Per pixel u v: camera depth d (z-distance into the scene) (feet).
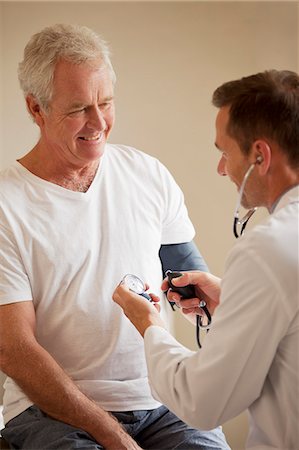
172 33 9.37
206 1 9.32
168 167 9.57
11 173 6.72
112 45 9.38
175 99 9.46
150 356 5.39
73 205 6.70
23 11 9.33
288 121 4.91
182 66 9.41
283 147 4.95
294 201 4.98
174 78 9.43
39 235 6.53
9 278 6.38
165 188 7.22
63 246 6.59
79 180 6.81
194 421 5.07
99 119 6.44
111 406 6.59
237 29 9.36
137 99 9.45
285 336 4.84
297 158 4.96
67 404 6.13
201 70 9.43
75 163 6.61
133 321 5.77
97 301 6.63
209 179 9.59
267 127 4.93
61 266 6.57
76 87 6.37
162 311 7.16
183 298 6.63
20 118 9.39
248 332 4.77
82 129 6.47
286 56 9.32
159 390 5.26
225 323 4.86
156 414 6.74
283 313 4.71
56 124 6.49
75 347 6.63
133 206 6.97
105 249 6.75
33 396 6.23
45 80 6.43
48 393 6.17
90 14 9.36
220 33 9.37
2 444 6.47
